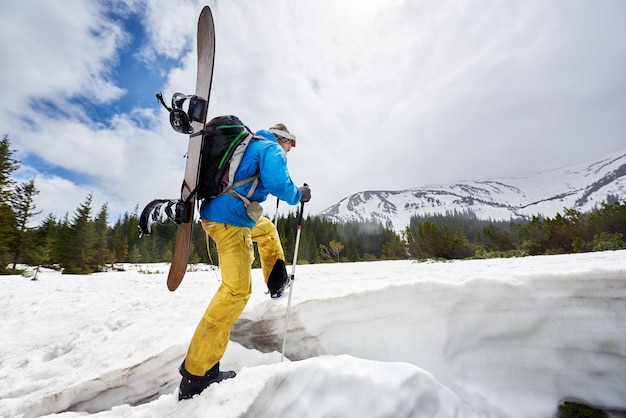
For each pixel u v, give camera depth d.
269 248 2.83
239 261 1.69
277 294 2.84
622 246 10.68
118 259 34.06
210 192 1.70
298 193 1.79
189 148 1.92
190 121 1.71
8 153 21.33
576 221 13.96
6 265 19.80
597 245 11.34
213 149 1.73
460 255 16.88
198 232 30.16
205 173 1.72
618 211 12.27
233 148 1.73
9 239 20.72
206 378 1.62
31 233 23.91
